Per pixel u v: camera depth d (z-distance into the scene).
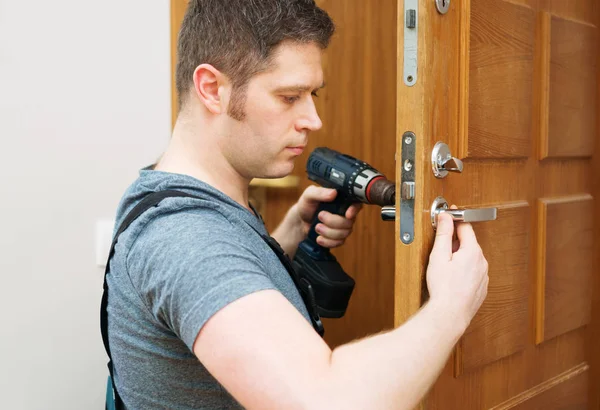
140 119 1.48
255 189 1.68
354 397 0.71
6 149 1.35
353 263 1.81
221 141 0.95
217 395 0.89
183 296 0.75
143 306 0.84
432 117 1.03
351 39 1.73
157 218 0.84
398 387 0.74
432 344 0.81
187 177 0.92
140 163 1.49
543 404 1.45
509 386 1.33
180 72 0.98
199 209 0.85
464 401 1.19
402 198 1.02
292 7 0.91
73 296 1.43
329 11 1.70
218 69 0.92
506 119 1.23
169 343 0.86
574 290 1.55
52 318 1.41
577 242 1.55
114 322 0.91
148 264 0.80
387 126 1.78
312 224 1.40
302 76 0.92
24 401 1.40
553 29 1.39
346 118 1.74
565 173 1.51
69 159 1.41
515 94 1.26
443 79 1.05
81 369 1.45
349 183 1.31
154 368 0.88
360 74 1.75
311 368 0.70
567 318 1.51
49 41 1.38
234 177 0.98
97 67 1.43
